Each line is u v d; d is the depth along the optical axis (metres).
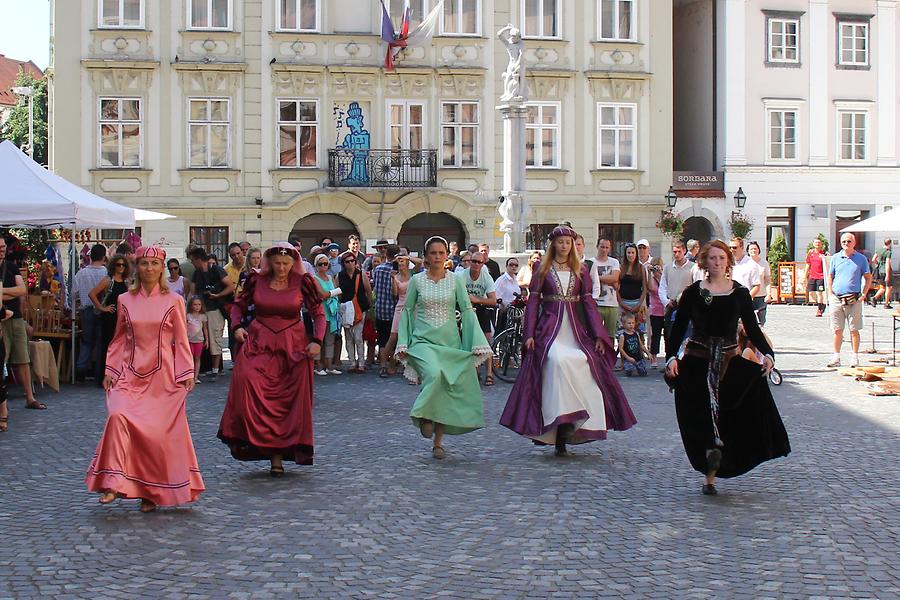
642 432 12.56
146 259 8.64
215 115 36.22
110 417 8.38
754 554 7.38
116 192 35.72
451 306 11.32
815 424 13.16
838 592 6.53
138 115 35.72
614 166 39.12
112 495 8.36
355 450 11.48
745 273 18.06
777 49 41.47
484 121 37.78
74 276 18.62
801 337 25.78
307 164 36.88
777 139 41.53
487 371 17.55
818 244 34.06
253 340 10.02
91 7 35.44
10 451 11.42
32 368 15.92
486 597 6.47
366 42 37.03
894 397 15.59
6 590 6.57
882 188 42.38
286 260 9.91
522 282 18.33
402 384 17.42
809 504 8.88
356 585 6.71
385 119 37.16
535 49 38.28
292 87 36.53
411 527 8.16
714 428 9.16
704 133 42.16
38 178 17.25
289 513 8.60
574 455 11.12
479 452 11.34
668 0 39.34
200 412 14.36
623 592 6.55
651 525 8.19
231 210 36.25
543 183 38.50
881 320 31.00
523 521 8.33
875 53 42.31
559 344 10.89
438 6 35.75
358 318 19.12
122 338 8.67
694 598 6.43
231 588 6.64
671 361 9.34
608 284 18.09
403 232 37.91
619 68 38.97
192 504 8.91
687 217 40.12
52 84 37.06
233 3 36.22
